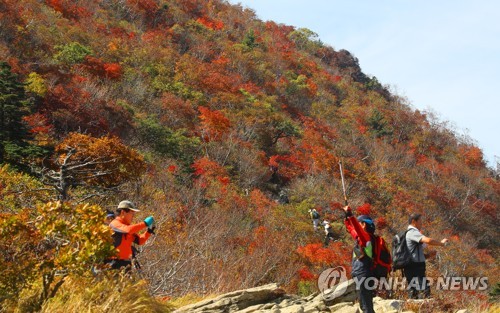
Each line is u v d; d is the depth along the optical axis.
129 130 46.34
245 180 50.12
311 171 58.41
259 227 33.69
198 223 25.30
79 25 67.56
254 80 83.06
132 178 26.41
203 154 50.50
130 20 83.62
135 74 60.34
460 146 89.00
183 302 8.42
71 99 44.53
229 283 13.72
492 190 75.25
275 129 63.97
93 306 5.89
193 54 79.75
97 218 6.02
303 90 86.00
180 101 57.81
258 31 106.75
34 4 63.81
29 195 19.69
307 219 44.09
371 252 5.98
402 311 6.98
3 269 5.62
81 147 25.83
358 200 54.97
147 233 6.93
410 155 77.75
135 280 6.77
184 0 99.12
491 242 66.12
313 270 29.95
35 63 50.31
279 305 7.64
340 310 6.98
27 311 5.71
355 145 72.69
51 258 5.92
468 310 7.06
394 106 97.06
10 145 25.17
